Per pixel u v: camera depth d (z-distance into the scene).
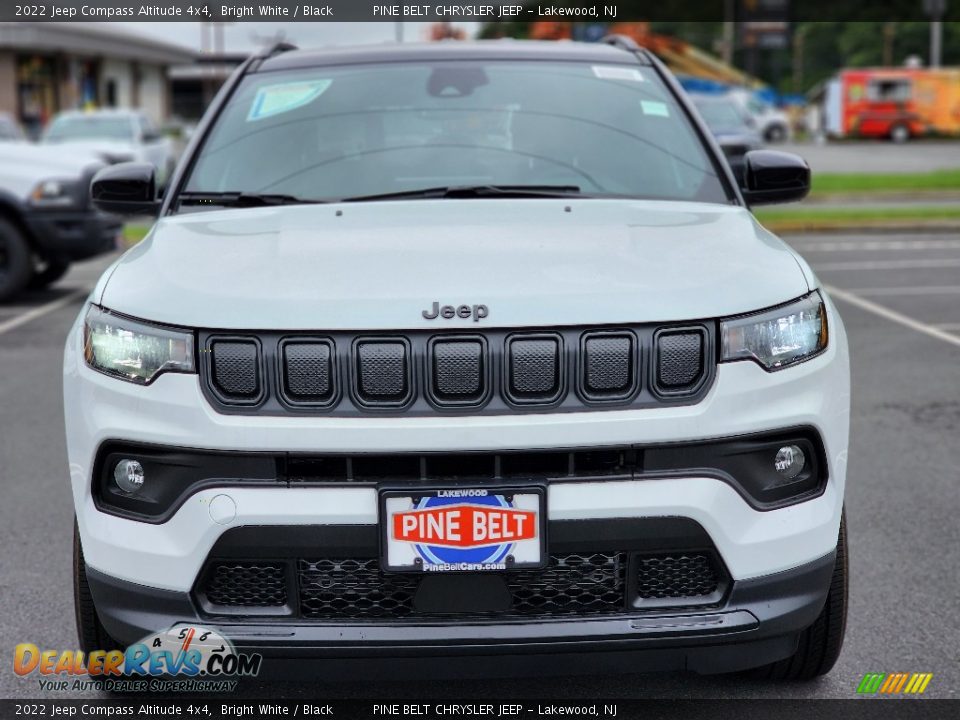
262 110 3.86
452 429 2.52
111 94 44.62
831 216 15.59
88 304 2.91
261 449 2.54
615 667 2.64
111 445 2.68
